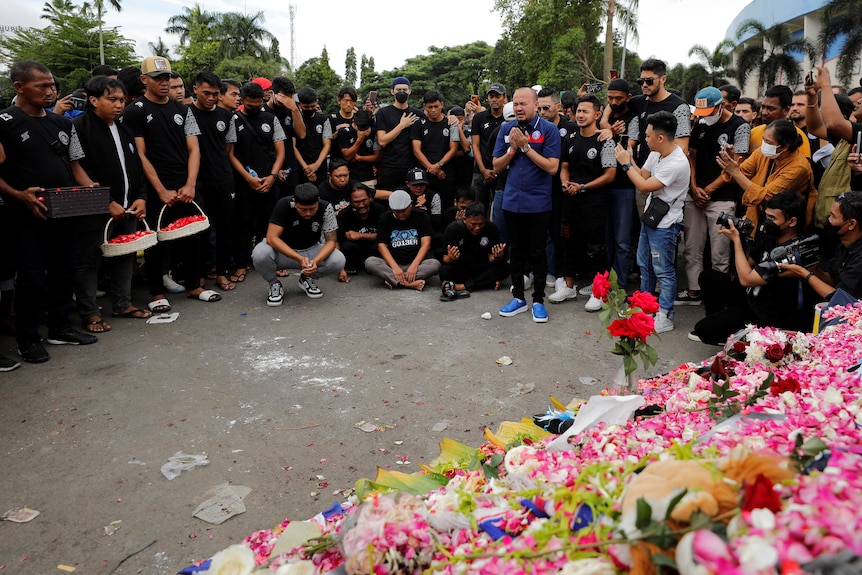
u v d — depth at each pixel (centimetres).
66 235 471
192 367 461
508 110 704
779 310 434
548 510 157
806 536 108
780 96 580
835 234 464
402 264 694
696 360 466
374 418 384
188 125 586
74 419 380
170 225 567
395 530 156
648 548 119
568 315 583
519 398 412
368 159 810
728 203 564
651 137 505
